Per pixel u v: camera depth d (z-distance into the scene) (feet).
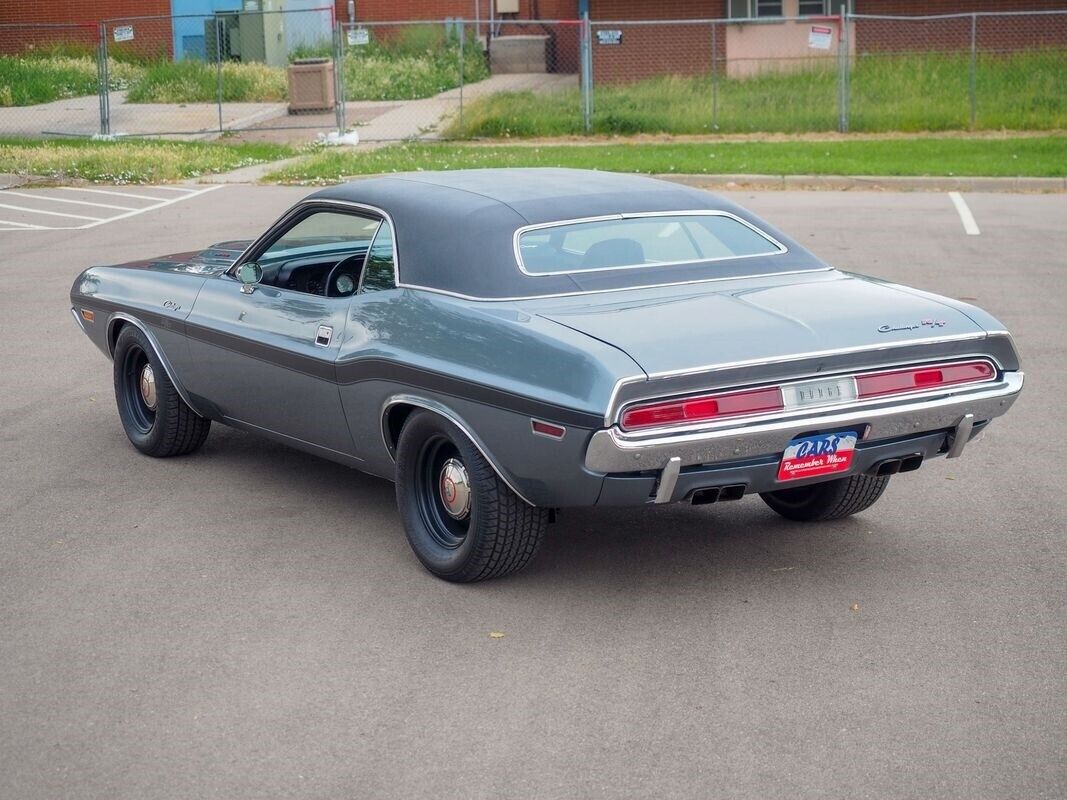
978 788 11.83
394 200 18.22
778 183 60.29
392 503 20.40
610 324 15.40
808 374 15.11
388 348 16.99
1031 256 41.45
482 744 12.74
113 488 21.17
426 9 107.34
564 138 76.95
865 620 15.71
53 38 110.52
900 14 89.81
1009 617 15.75
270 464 22.57
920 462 16.53
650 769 12.22
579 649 14.94
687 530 19.13
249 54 107.96
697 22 76.38
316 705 13.61
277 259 20.31
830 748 12.60
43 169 65.21
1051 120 75.41
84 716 13.41
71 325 34.17
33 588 16.93
